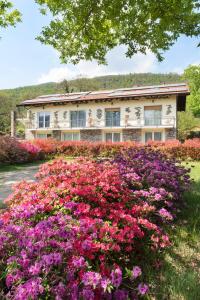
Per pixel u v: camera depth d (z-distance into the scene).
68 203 2.97
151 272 2.76
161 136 25.14
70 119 28.16
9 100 60.44
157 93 23.80
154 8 5.55
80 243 2.15
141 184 4.39
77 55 7.43
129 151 6.41
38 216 2.76
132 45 6.78
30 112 30.02
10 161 13.28
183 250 3.33
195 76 38.12
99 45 7.13
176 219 4.34
